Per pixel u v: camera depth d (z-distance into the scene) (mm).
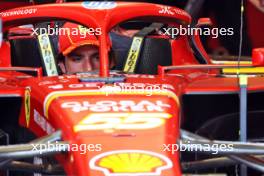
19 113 8914
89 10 8633
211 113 9422
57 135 7035
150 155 6605
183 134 7375
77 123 6973
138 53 10688
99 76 8234
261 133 9188
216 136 9164
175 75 9211
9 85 8578
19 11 9117
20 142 8977
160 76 8539
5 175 8438
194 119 9438
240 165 8477
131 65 10656
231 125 9258
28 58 10617
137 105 7293
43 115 7613
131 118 7047
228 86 8531
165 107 7285
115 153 6598
